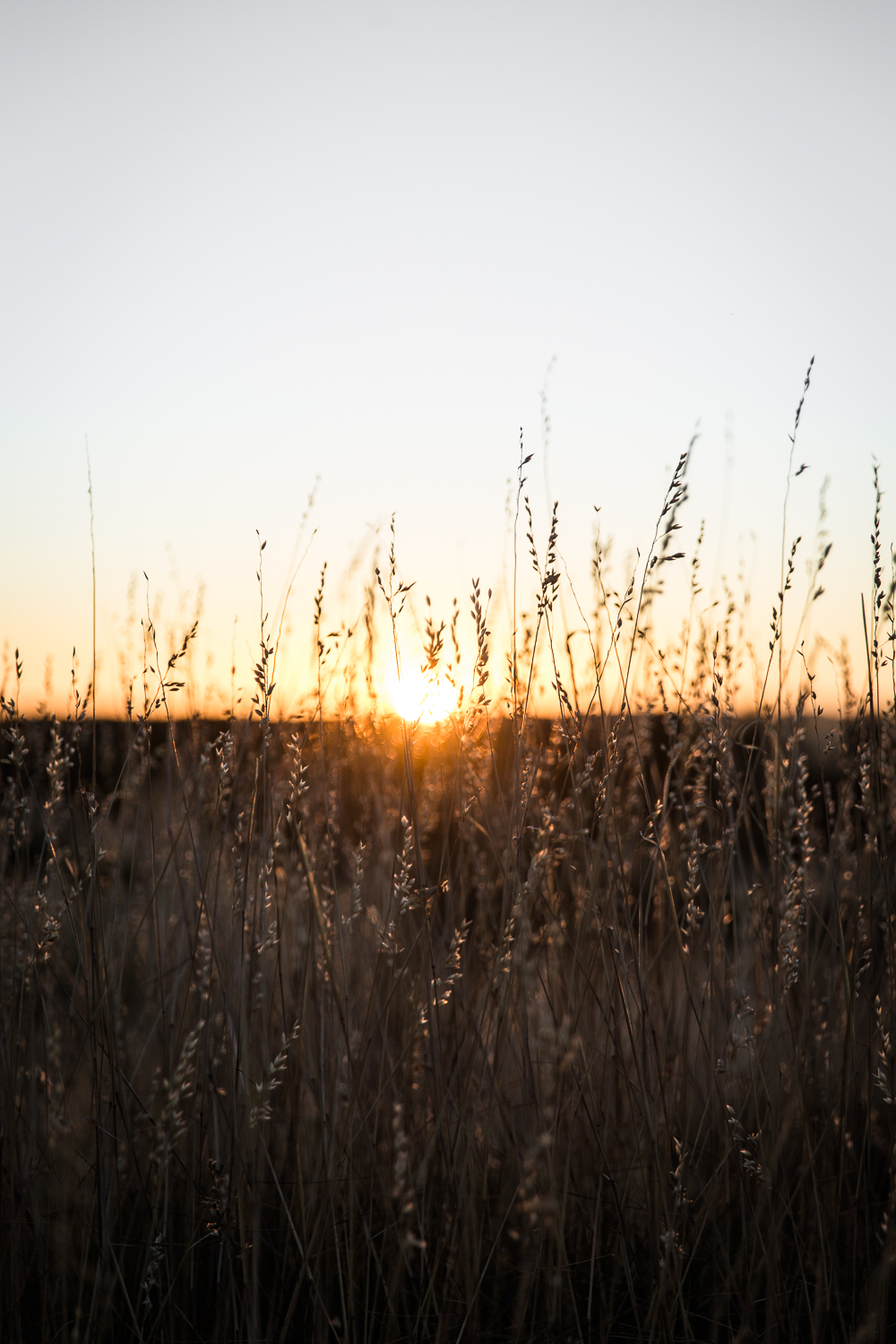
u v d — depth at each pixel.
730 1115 1.75
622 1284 1.78
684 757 2.20
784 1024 1.92
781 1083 1.90
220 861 1.89
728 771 1.93
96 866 1.78
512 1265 1.75
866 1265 1.70
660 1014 2.06
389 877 2.20
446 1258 1.68
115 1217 1.76
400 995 2.03
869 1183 1.76
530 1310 1.71
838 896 2.00
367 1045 1.76
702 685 2.21
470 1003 1.93
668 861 2.09
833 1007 2.02
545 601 1.91
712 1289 1.74
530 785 1.91
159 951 1.86
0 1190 1.70
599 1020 2.06
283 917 2.02
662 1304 1.58
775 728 1.94
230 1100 1.75
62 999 2.10
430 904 1.86
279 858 2.13
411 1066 1.90
